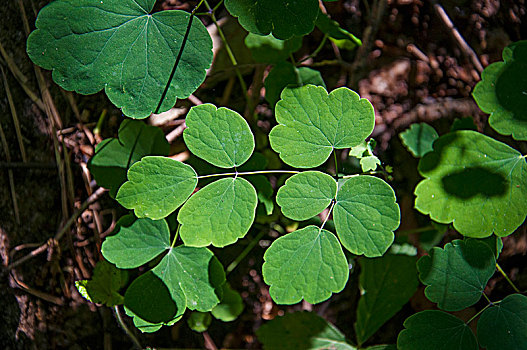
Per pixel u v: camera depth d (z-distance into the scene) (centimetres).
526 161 30
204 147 29
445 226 35
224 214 29
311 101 29
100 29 29
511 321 30
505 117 31
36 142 36
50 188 36
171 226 34
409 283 35
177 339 36
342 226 29
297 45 35
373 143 32
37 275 36
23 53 36
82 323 36
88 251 36
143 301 31
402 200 36
